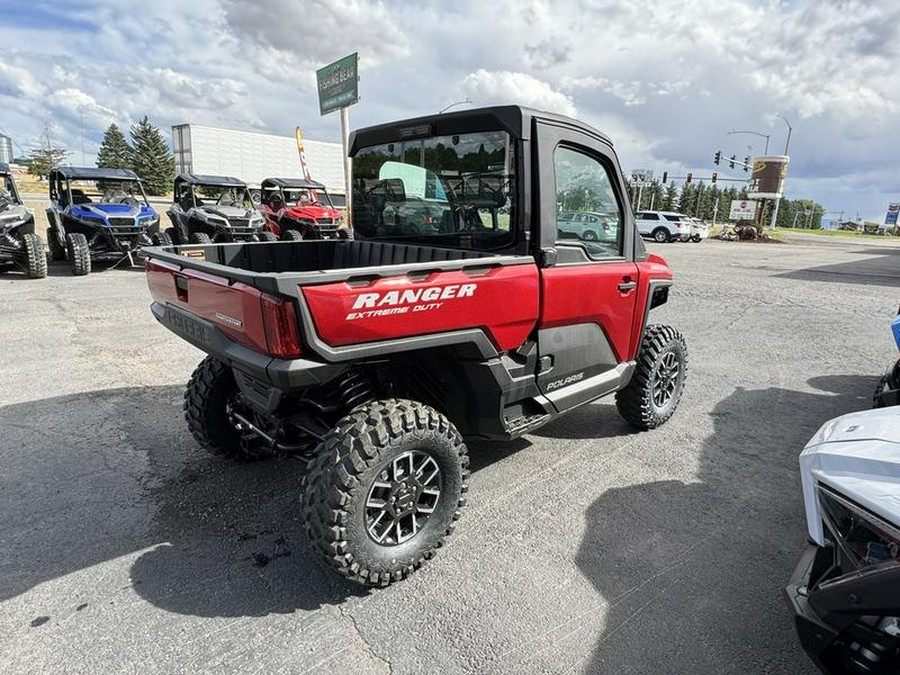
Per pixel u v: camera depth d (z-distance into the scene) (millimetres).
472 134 3055
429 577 2623
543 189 2930
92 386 4992
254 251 3729
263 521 3023
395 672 2088
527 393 3064
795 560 2801
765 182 39000
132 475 3479
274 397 2535
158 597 2449
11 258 10438
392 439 2359
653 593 2541
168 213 14516
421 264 2391
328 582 2568
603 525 3068
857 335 7680
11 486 3316
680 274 14312
